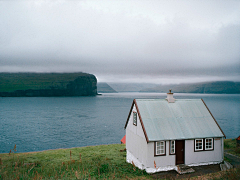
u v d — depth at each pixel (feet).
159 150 62.49
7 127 317.22
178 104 75.41
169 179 54.70
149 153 61.00
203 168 63.10
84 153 100.01
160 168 62.08
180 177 56.29
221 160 67.82
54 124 348.59
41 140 233.14
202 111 74.08
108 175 58.54
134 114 73.61
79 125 338.95
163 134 63.00
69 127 319.68
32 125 337.31
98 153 100.37
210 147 67.31
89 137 250.16
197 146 65.67
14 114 492.54
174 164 63.31
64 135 260.62
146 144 61.57
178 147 64.13
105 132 280.72
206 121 70.59
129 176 58.54
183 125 67.51
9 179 45.65
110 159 85.87
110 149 112.47
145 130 62.85
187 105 75.51
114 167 68.54
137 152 69.77
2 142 222.07
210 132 67.15
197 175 57.47
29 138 242.58
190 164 64.54
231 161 72.79
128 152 80.28
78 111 570.05
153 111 70.23
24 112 536.01
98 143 220.43
